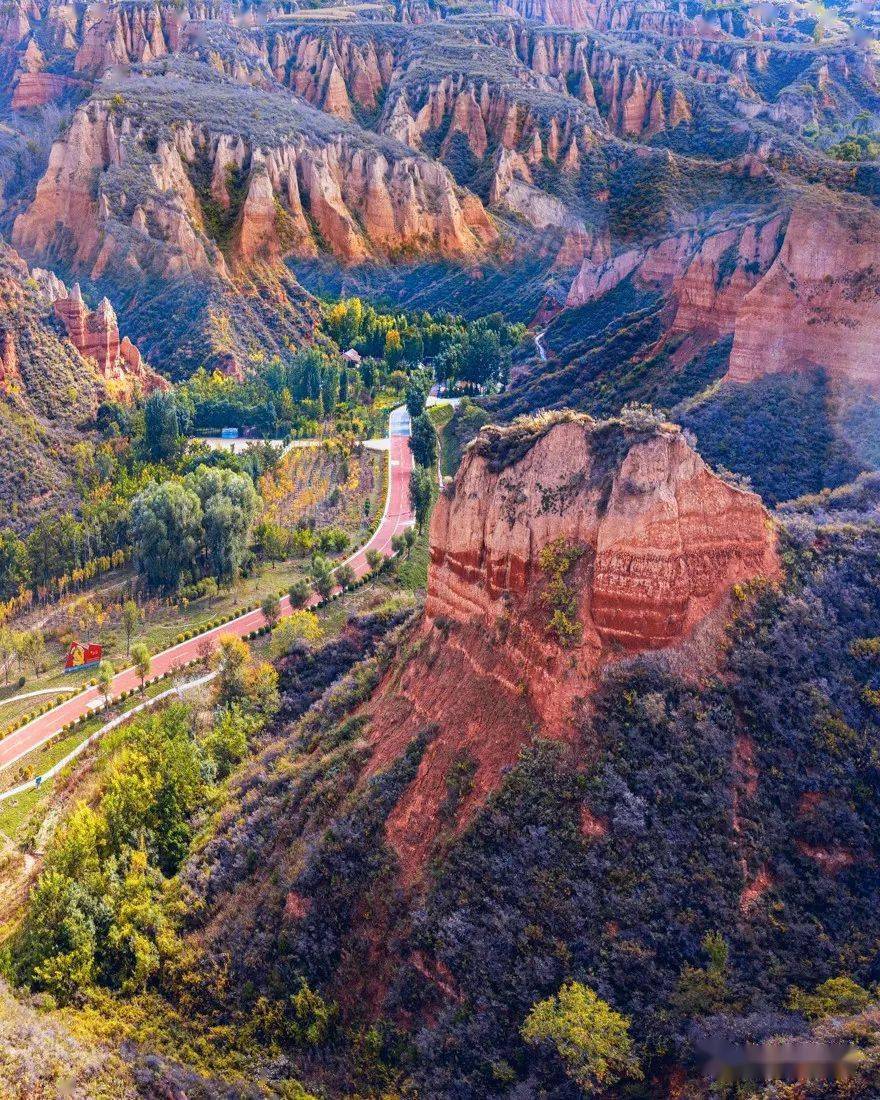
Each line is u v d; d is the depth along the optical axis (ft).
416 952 139.44
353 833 158.30
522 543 164.66
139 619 331.36
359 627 259.39
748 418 311.88
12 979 159.63
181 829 189.16
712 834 138.92
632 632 152.56
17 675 303.27
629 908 132.57
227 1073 136.36
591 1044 117.70
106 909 167.53
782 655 159.94
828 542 187.83
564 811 142.72
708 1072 114.21
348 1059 135.64
